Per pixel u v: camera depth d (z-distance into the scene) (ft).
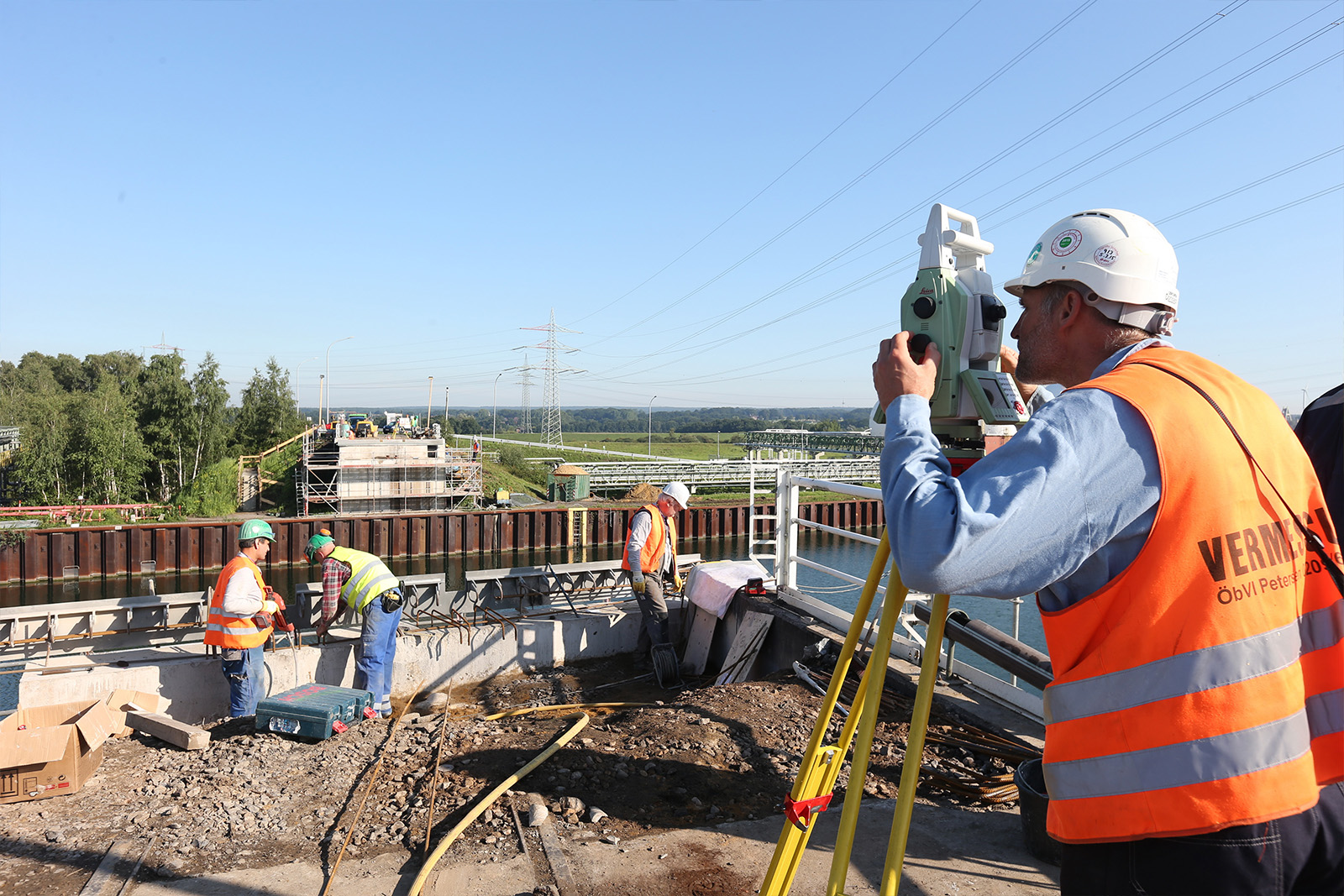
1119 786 3.91
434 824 11.66
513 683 25.25
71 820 12.06
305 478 137.59
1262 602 3.80
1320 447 5.84
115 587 90.63
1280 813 3.68
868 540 19.86
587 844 10.84
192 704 22.34
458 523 112.27
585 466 163.22
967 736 14.34
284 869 10.52
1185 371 4.20
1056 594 4.18
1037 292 4.99
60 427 151.02
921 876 9.82
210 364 177.88
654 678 25.50
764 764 13.85
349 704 17.10
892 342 4.83
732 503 130.82
